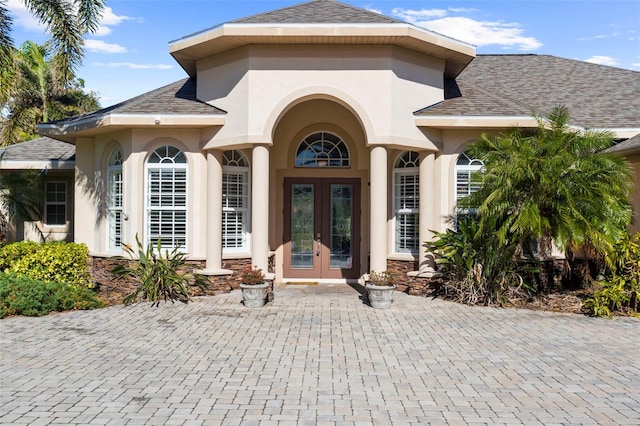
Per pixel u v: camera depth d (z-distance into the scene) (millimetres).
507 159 11430
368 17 12344
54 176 18891
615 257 11031
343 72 12383
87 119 13648
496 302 11727
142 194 13289
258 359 7641
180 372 7027
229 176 13984
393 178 14281
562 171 11055
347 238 15469
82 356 7711
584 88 16844
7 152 18219
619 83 17078
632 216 12766
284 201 15391
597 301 10734
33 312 10336
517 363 7535
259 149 12367
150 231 13430
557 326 9836
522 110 13203
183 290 12008
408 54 12773
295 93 12375
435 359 7715
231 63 12828
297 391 6355
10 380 6645
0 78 12914
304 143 15445
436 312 11047
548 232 11461
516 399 6129
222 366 7305
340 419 5543
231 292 13203
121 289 13305
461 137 13312
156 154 13453
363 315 10742
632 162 13320
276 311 11078
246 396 6176
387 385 6590
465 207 12297
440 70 13758
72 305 10969
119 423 5387
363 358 7742
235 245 14109
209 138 13125
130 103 14320
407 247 14109
